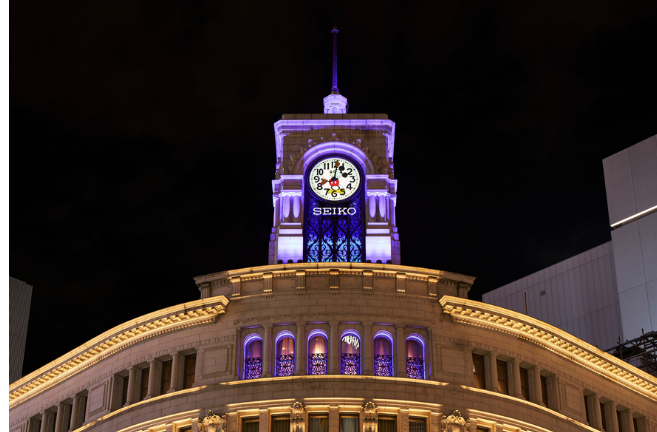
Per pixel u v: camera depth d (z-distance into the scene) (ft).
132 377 230.68
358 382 213.87
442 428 214.07
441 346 223.10
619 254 320.29
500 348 230.07
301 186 266.98
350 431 211.00
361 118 277.85
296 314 221.66
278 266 226.99
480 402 220.23
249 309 225.15
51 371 249.55
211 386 217.97
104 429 228.02
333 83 298.56
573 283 333.42
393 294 225.35
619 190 330.95
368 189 267.39
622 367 252.21
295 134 275.39
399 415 213.05
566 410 235.40
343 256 260.62
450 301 224.94
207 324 226.99
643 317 306.96
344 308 221.87
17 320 327.47
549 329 237.25
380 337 222.28
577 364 245.04
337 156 272.92
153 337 231.91
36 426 252.62
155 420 219.82
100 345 238.89
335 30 311.88
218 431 212.23
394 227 264.52
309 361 218.18
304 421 209.56
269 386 214.48
